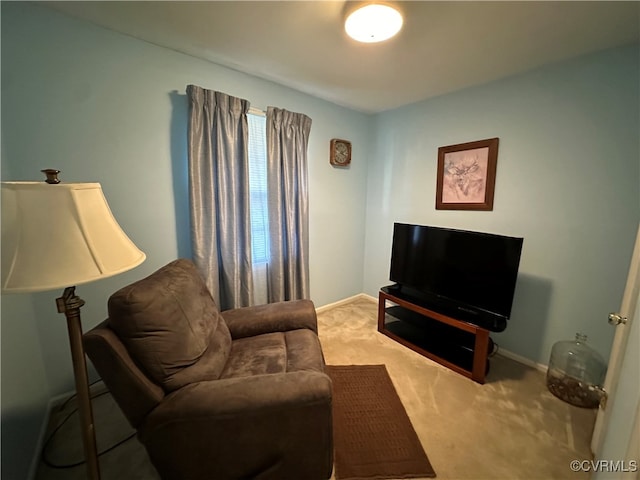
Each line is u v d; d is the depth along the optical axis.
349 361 2.12
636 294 1.09
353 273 3.35
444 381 1.89
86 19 1.50
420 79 2.17
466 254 2.08
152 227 1.87
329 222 2.99
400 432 1.47
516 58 1.81
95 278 0.81
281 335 1.70
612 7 1.30
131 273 1.83
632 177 1.64
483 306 2.00
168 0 1.33
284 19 1.46
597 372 1.76
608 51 1.66
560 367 1.86
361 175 3.20
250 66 2.02
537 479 1.23
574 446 1.39
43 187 0.78
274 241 2.38
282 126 2.29
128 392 1.00
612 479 1.00
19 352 1.29
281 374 1.14
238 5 1.36
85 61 1.55
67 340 1.67
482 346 1.84
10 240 0.75
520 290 2.15
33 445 1.29
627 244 1.69
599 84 1.71
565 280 1.94
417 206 2.82
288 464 1.11
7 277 0.74
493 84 2.17
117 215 1.74
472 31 1.52
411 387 1.83
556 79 1.87
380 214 3.20
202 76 1.95
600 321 1.81
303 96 2.52
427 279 2.34
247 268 2.19
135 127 1.74
